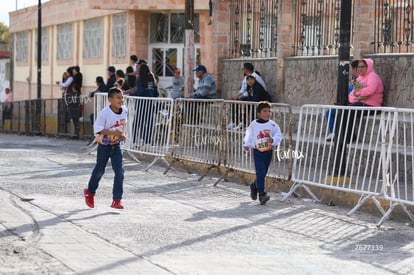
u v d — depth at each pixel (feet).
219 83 68.69
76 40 112.57
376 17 52.60
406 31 49.80
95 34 104.88
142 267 25.41
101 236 30.40
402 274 25.67
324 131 47.29
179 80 74.90
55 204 37.63
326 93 55.42
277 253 28.30
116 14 96.37
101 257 26.73
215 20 68.33
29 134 102.78
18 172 50.44
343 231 33.12
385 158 35.55
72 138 88.33
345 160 39.45
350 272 25.68
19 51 143.02
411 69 48.42
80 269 24.95
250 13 65.36
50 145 77.82
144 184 46.47
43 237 29.86
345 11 40.96
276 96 60.90
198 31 84.84
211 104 48.98
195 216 35.60
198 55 84.99
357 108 38.37
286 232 32.55
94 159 60.54
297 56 59.36
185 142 51.80
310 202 40.75
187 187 45.52
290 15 59.93
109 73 76.74
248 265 26.18
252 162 45.11
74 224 32.68
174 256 27.27
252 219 35.32
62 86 90.38
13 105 111.55
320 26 56.95
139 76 64.39
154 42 89.76
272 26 62.54
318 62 56.29
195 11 82.33
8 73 152.56
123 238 30.12
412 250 29.58
